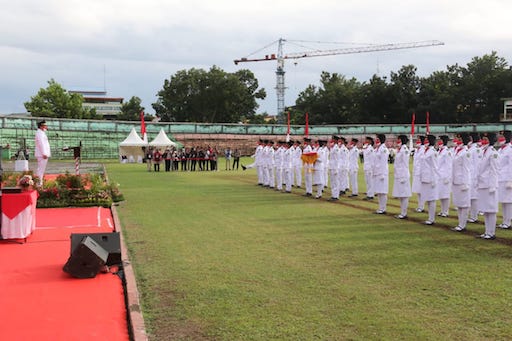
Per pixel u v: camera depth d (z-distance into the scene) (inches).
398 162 527.2
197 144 2659.9
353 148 782.5
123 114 3553.2
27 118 2098.9
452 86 3090.6
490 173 413.4
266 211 574.2
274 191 827.4
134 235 421.4
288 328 212.5
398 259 335.9
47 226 466.9
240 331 209.6
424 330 210.2
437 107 3014.3
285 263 324.2
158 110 3415.4
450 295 257.9
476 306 240.7
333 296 255.9
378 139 571.2
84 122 2308.1
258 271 304.5
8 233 387.9
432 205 487.8
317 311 233.5
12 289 269.0
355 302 246.5
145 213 552.7
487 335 204.8
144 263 325.4
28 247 373.7
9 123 2015.3
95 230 447.8
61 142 2186.3
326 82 3740.2
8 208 387.9
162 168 1565.0
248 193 785.6
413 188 603.5
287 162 814.5
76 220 503.8
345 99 3405.5
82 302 248.7
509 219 474.6
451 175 491.8
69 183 633.0
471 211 521.7
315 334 205.9
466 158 450.0
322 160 739.4
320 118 3417.8
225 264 321.7
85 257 292.0
